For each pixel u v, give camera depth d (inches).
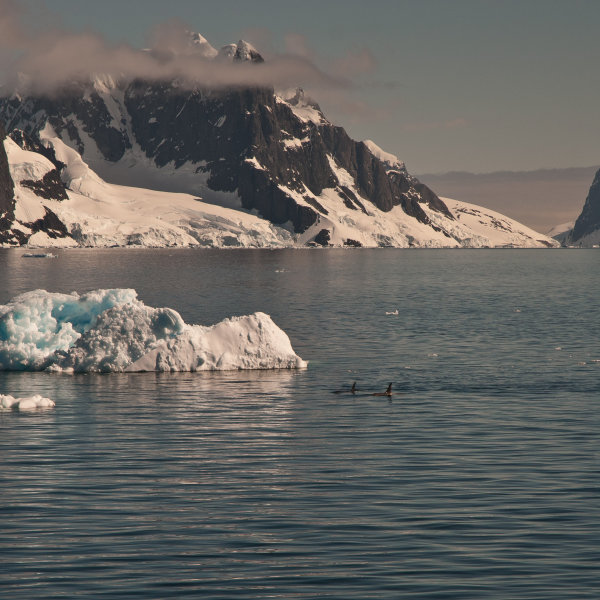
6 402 6077.8
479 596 2856.8
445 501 3853.3
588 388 7012.8
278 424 5556.1
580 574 3024.1
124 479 4227.4
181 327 7795.3
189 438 5142.7
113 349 7662.4
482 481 4178.2
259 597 2869.1
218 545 3319.4
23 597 2849.4
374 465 4505.4
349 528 3499.0
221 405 6190.9
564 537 3380.9
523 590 2898.6
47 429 5374.0
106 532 3459.6
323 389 6884.8
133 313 7810.0
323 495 3964.1
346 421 5654.5
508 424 5551.2
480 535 3408.0
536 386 7116.1
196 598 2859.3
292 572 3061.0
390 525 3535.9
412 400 6446.9
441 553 3223.4
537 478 4232.3
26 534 3432.6
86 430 5349.4
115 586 2942.9
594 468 4416.8
